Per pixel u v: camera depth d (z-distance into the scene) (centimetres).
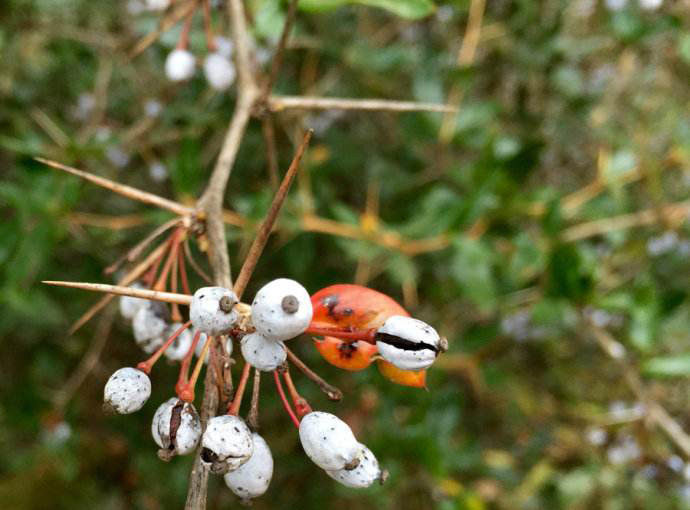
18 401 24
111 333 25
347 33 23
